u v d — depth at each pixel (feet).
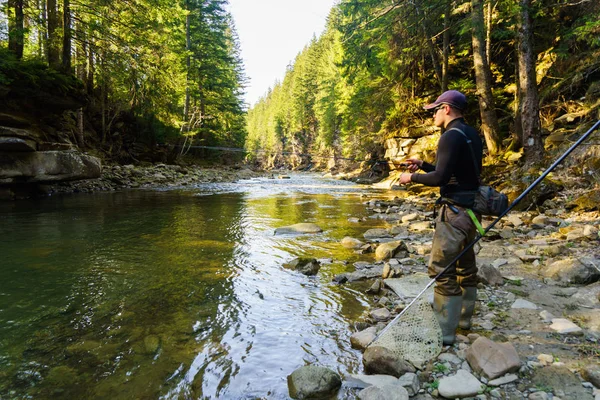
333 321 10.40
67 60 48.11
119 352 8.60
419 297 8.96
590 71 39.96
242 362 8.25
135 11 54.13
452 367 7.70
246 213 30.50
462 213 8.66
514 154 39.06
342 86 111.86
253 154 240.73
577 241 16.38
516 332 8.98
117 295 12.19
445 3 43.32
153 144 84.28
